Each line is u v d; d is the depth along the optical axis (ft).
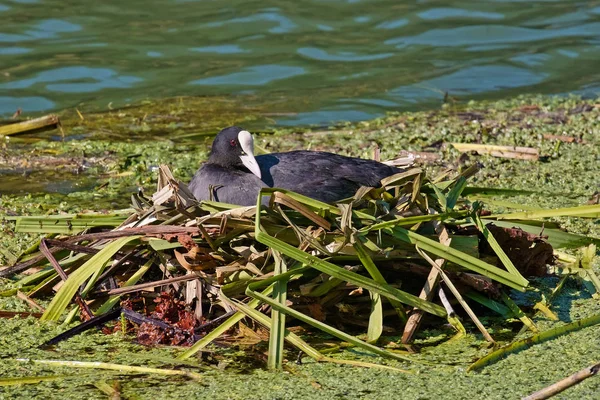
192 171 48.29
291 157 35.53
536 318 31.86
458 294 30.01
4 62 63.62
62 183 47.32
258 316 28.40
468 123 55.62
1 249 36.40
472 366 28.12
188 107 59.21
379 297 29.99
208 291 30.45
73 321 31.71
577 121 55.98
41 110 58.23
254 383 27.32
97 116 57.93
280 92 61.52
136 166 49.01
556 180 46.44
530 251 33.09
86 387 27.27
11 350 29.55
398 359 28.91
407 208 31.99
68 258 33.12
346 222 29.58
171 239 30.78
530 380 27.58
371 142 52.16
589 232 39.40
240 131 35.73
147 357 28.96
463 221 32.60
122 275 32.04
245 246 30.81
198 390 26.96
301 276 30.04
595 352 29.19
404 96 61.11
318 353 28.58
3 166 49.90
